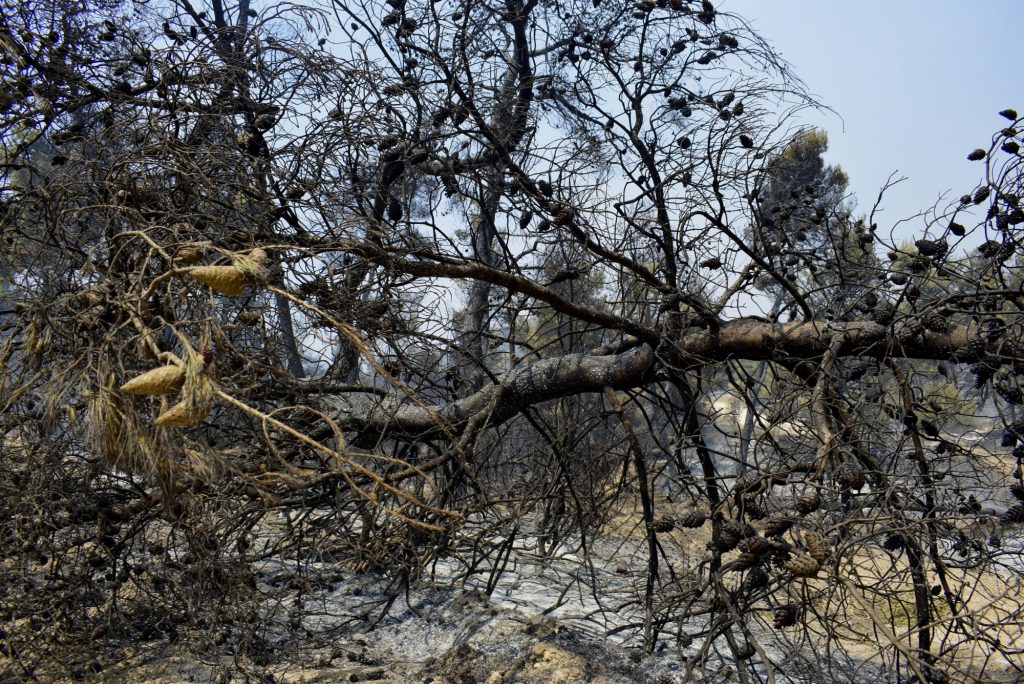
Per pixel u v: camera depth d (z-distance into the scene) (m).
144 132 4.68
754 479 3.58
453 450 5.03
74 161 4.58
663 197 5.73
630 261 5.18
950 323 4.50
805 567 3.00
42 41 4.91
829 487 3.56
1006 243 4.23
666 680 4.15
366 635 4.93
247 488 4.26
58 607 4.36
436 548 5.09
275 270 4.18
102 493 4.52
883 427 4.28
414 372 5.42
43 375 3.87
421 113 5.43
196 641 4.52
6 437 4.31
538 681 4.07
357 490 3.13
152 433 3.05
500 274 4.91
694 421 5.24
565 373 5.39
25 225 4.72
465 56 5.64
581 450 6.27
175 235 3.72
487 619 4.86
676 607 4.43
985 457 4.21
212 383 2.81
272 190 4.69
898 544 3.90
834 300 5.36
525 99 6.41
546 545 7.29
